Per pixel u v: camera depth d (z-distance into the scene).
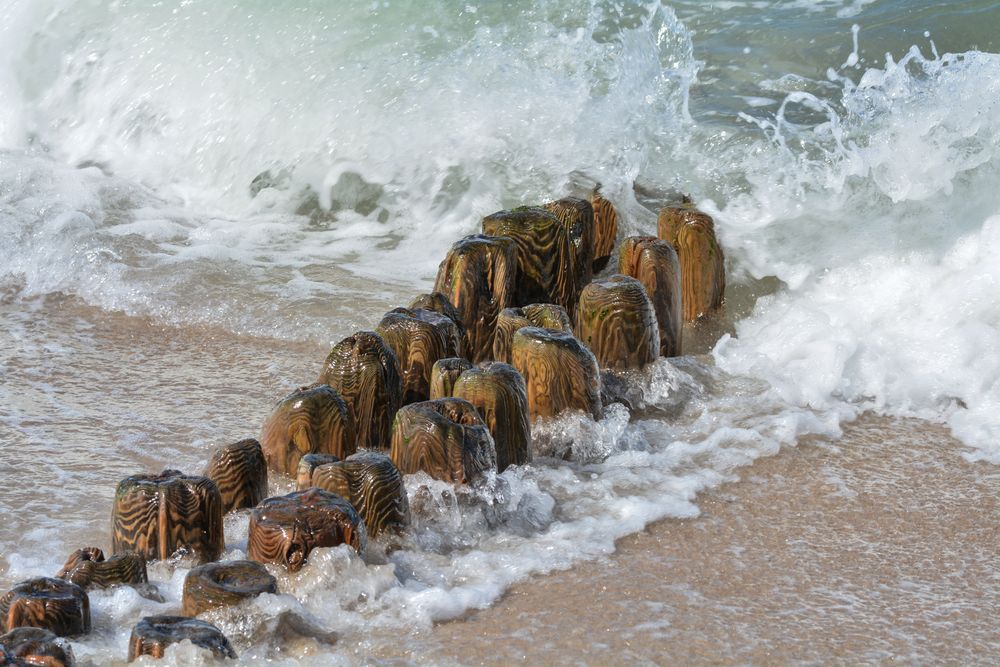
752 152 9.49
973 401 6.94
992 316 7.58
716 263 8.07
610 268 8.79
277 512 4.98
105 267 9.23
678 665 4.50
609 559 5.30
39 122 12.15
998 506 5.83
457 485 5.53
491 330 7.30
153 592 4.91
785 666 4.49
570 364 6.33
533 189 9.90
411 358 6.64
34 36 12.41
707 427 6.71
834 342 7.45
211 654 4.23
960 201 8.51
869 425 6.79
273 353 7.95
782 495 5.96
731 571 5.21
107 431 6.76
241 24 11.87
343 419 6.00
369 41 11.44
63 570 4.99
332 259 9.50
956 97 8.97
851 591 5.06
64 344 8.13
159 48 12.01
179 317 8.51
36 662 4.15
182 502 5.16
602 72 10.70
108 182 10.95
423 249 9.68
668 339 7.46
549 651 4.58
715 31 11.48
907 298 7.97
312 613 4.74
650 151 9.84
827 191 8.98
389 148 10.59
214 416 6.96
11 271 9.30
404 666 4.46
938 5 11.38
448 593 4.91
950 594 5.04
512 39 11.18
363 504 5.26
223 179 11.08
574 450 6.30
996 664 4.52
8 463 6.35
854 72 10.55
